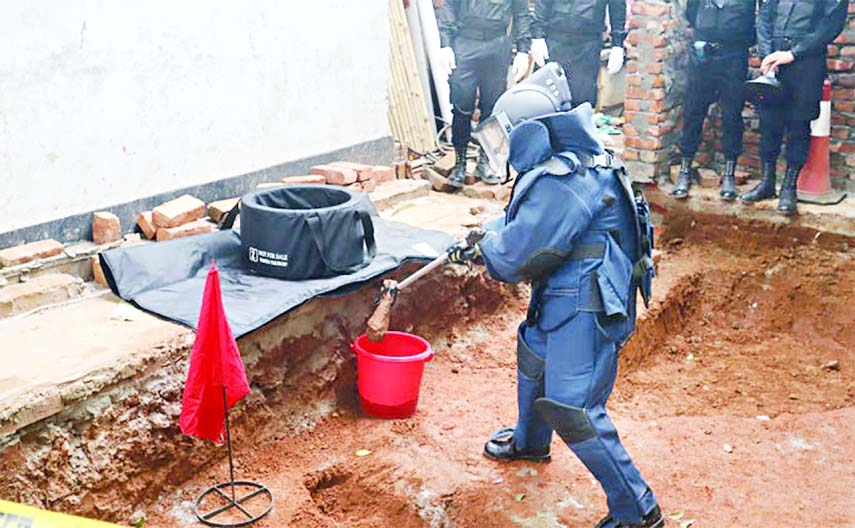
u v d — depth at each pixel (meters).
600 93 8.78
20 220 4.60
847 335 6.23
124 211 5.07
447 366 5.15
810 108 6.43
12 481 3.40
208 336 3.44
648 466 4.21
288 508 3.83
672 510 3.86
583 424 3.53
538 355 3.83
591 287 3.51
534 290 3.67
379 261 4.82
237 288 4.47
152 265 4.53
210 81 5.46
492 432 4.43
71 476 3.58
